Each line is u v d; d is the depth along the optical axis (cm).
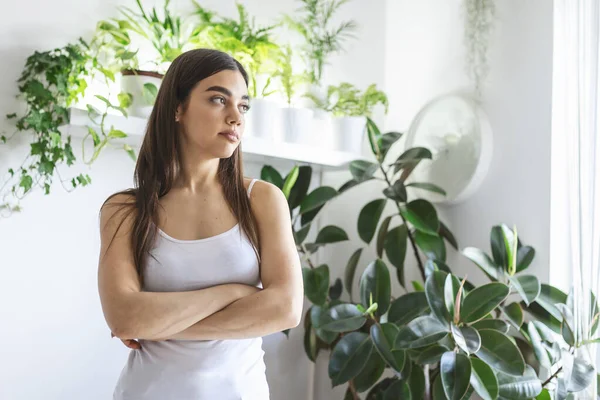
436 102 268
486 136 245
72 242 217
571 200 201
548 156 223
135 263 127
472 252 215
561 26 221
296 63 274
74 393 216
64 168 216
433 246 247
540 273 223
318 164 258
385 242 256
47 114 198
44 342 211
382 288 222
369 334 221
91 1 222
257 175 265
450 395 176
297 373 272
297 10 277
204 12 240
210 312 121
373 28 299
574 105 205
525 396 189
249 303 122
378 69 299
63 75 201
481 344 189
